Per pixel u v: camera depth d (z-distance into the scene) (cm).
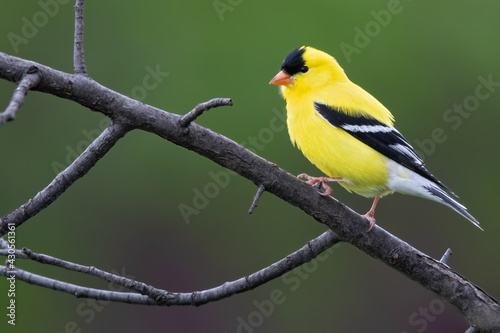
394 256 643
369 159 801
